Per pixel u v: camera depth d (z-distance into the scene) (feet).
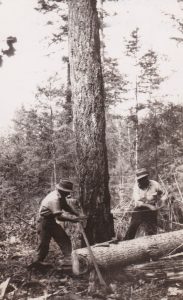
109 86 48.70
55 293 19.19
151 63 48.65
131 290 18.98
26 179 37.76
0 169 37.81
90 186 23.16
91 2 24.14
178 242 21.88
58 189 22.13
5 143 39.93
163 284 19.45
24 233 29.55
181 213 28.14
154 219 24.99
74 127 23.91
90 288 19.07
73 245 23.91
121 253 20.21
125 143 52.85
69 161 37.86
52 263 23.20
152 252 21.02
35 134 38.27
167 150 42.68
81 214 22.93
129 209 28.60
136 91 48.65
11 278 21.25
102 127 23.71
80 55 23.79
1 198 35.91
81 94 23.67
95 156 23.30
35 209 36.94
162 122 43.96
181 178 33.63
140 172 24.84
